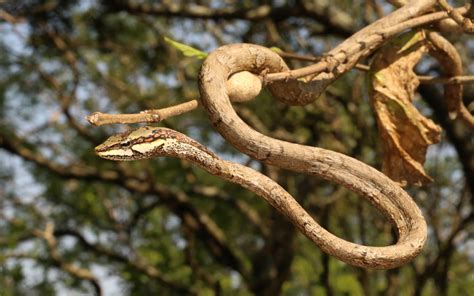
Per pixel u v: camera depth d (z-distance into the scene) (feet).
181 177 44.21
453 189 40.68
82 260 45.52
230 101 9.54
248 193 44.42
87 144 45.14
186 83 40.27
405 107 11.89
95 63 42.88
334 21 36.14
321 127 39.17
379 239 40.06
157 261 45.19
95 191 45.47
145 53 42.45
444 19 12.35
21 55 41.93
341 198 40.14
